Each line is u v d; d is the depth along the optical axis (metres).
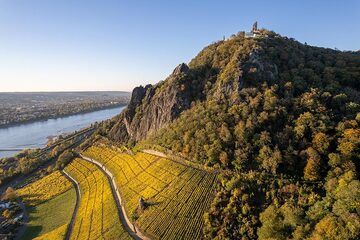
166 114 187.25
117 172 183.12
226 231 102.12
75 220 153.38
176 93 188.12
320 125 125.19
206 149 135.88
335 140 119.31
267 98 143.88
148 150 177.75
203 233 104.88
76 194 189.12
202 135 143.38
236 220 104.88
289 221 96.25
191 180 130.75
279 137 126.06
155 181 144.00
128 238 116.62
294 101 141.75
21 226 168.50
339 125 123.50
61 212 171.75
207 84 182.12
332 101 142.25
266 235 93.75
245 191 112.62
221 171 126.81
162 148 163.62
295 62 181.38
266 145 124.94
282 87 155.88
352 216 84.12
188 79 196.50
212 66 199.38
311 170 110.12
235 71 165.62
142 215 123.94
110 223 130.88
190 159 142.75
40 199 197.25
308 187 108.06
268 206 105.25
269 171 117.81
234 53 188.88
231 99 154.62
